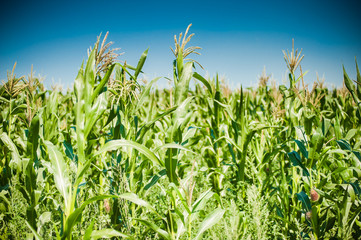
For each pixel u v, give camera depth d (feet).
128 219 8.25
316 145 9.32
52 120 11.79
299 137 10.75
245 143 11.48
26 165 8.27
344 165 11.10
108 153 12.86
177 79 9.77
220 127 13.80
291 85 12.28
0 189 10.09
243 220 8.82
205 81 11.58
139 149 7.16
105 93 8.54
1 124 14.10
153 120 9.10
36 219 9.00
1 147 11.19
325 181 9.46
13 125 14.58
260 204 9.51
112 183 9.71
